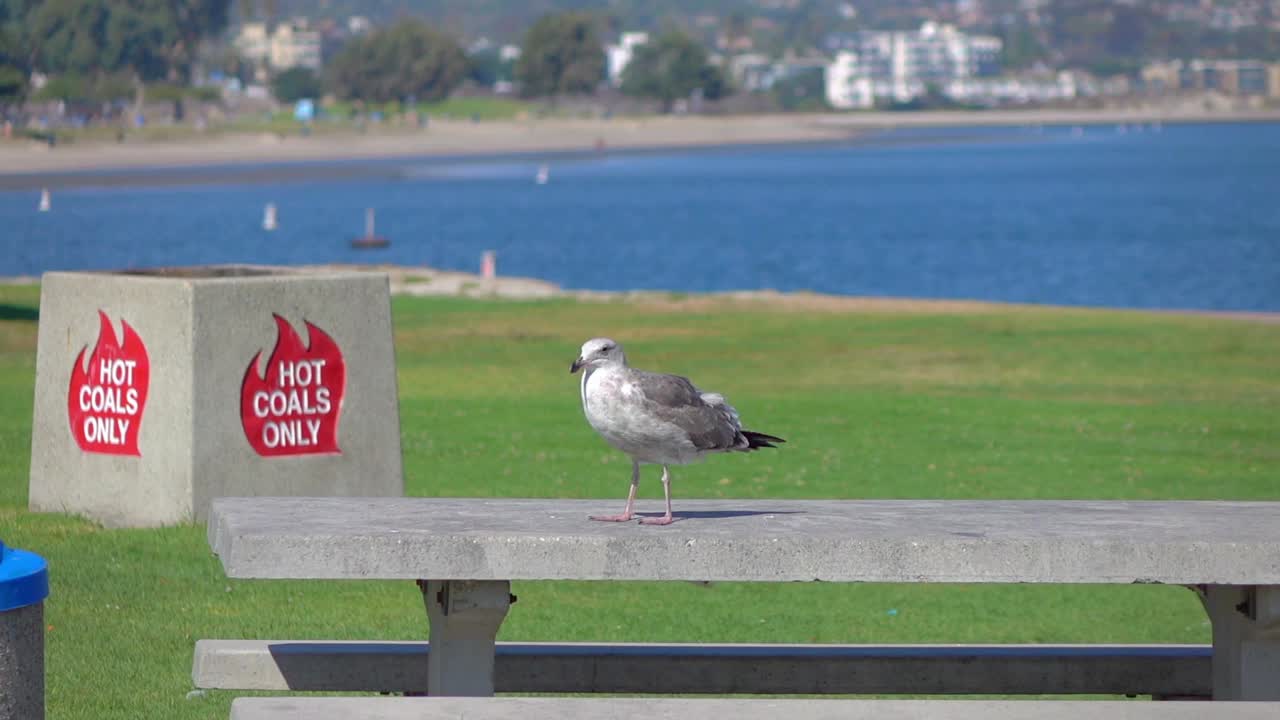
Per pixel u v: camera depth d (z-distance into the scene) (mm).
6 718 4891
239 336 11750
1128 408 21062
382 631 9180
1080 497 14531
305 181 139500
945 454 17016
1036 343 29031
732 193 124812
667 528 5750
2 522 11773
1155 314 34625
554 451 16531
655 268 64438
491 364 25094
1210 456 17219
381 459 12453
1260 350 28109
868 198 117625
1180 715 5383
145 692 7871
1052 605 10977
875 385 23312
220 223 87750
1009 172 160625
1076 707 5434
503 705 5332
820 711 5340
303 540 5406
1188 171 160125
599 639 9445
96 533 11414
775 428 18750
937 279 60250
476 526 5723
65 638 8789
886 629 10055
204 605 9625
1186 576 5609
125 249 69750
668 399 5902
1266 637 6098
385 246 72500
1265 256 69562
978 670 7262
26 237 75125
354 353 12289
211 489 11688
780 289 56688
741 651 7227
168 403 11672
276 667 6938
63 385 12219
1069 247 74688
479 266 64625
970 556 5578
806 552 5559
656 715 5266
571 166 176875
